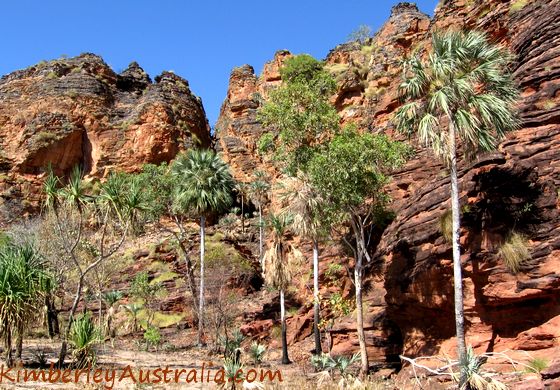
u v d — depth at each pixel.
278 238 32.50
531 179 19.00
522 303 17.62
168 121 76.06
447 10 38.19
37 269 19.97
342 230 33.41
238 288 44.56
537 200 18.59
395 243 23.33
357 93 51.16
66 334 21.20
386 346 24.77
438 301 20.14
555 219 18.05
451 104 17.67
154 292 43.53
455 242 16.88
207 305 41.81
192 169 43.94
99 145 72.94
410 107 18.47
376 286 28.61
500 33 29.80
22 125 73.19
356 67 52.44
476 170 19.94
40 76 77.81
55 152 71.38
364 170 23.16
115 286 46.56
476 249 18.81
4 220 63.81
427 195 22.86
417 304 21.22
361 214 30.62
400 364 23.27
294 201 29.05
